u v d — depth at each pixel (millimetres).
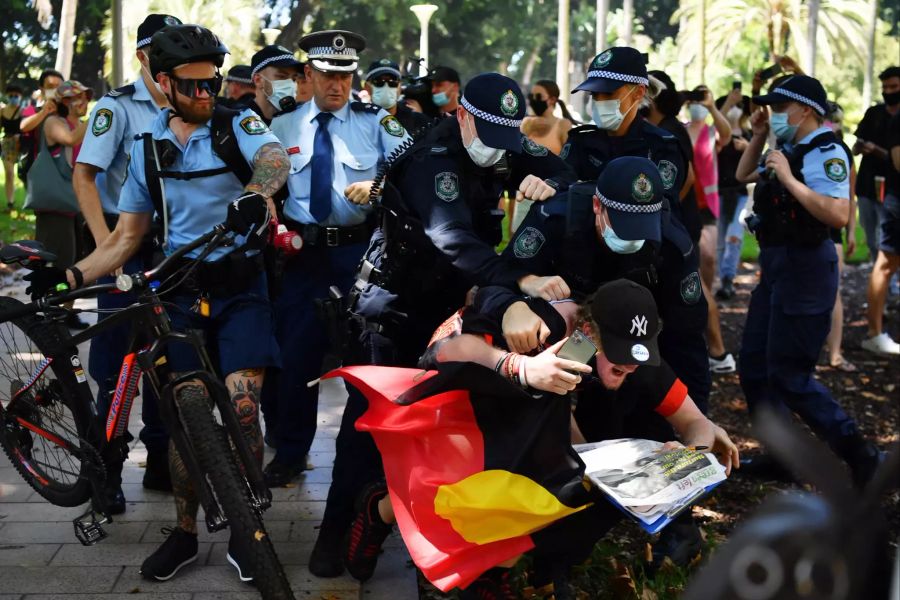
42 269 3922
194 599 3682
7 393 4176
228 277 3869
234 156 3842
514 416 3199
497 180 3689
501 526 3186
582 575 4266
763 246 5289
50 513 4375
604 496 3178
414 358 3863
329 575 3910
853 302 10695
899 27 59375
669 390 3502
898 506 3900
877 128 9180
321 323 4496
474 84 3484
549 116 7746
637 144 4426
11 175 14867
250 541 3268
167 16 4629
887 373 7879
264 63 5504
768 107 5688
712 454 3398
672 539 4320
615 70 4309
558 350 3080
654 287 3711
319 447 5320
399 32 44312
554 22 50312
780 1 43875
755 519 1671
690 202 6555
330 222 4730
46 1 33719
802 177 5055
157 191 3877
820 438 5273
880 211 9211
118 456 3883
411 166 3586
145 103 4684
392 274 3713
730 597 1617
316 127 4773
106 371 4652
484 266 3395
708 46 50250
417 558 3289
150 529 4234
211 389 3541
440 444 3244
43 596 3676
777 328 5227
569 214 3363
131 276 3547
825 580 1618
